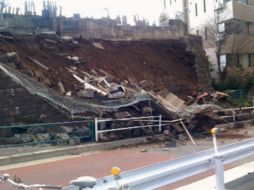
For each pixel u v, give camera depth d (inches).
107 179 170.4
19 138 621.6
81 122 657.0
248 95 1530.5
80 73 939.3
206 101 1061.8
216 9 1660.9
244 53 1685.5
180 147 649.6
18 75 727.7
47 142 620.7
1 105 662.5
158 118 775.7
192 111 826.2
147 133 727.7
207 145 670.5
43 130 661.9
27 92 690.2
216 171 253.8
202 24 1723.7
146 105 798.5
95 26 1188.5
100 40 1190.3
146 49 1293.1
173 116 789.2
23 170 461.1
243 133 833.5
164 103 841.5
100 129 679.1
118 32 1259.8
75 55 1035.3
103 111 726.5
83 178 142.2
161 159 524.1
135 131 715.4
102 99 785.6
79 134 661.3
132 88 920.3
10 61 762.2
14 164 504.7
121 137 692.1
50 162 516.4
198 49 1412.4
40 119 683.4
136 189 187.5
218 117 884.0
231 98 1198.9
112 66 1079.6
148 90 962.7
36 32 1037.8
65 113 696.4
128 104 762.8
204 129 819.4
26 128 665.6
